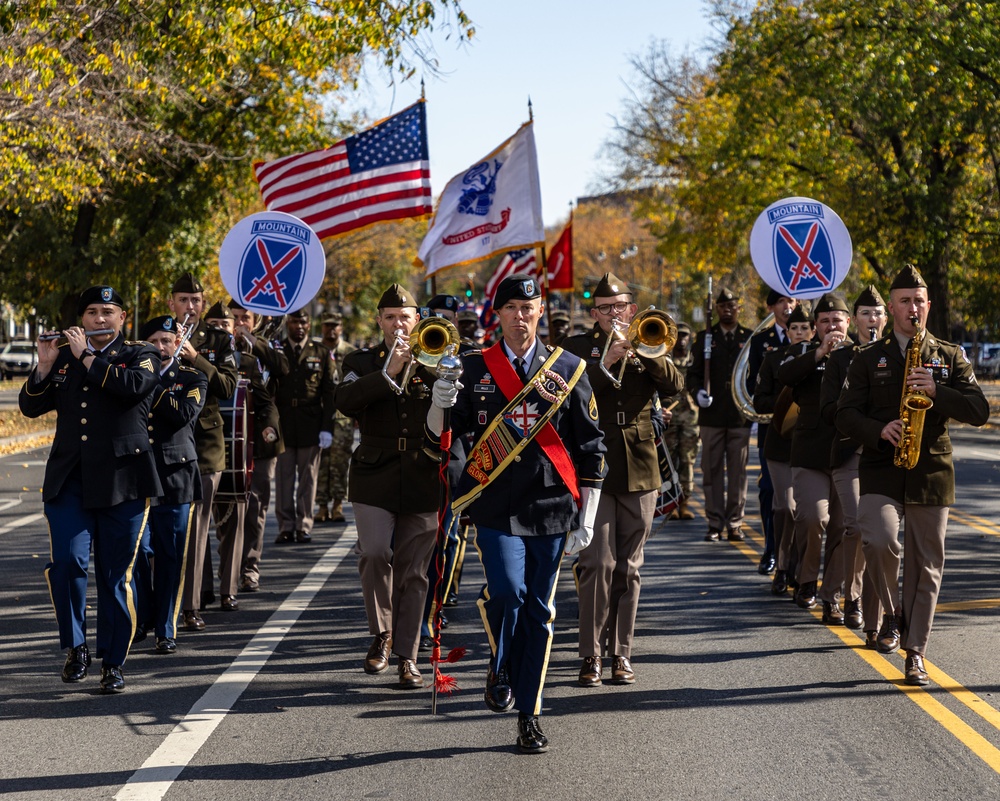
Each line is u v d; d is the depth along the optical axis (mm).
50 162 36469
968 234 56344
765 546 19266
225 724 10617
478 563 19328
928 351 11984
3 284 54781
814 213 16984
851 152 55406
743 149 57656
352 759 9656
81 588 11805
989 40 47406
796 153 57281
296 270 16812
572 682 12023
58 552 11688
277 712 11008
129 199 54281
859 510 12305
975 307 62344
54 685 11891
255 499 16750
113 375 11484
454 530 13188
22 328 127875
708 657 12977
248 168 54656
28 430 49156
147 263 54156
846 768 9352
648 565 18859
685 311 118188
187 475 13227
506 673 10102
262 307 16781
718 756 9672
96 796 8797
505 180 21016
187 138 52719
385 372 11656
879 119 51438
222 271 16703
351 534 22297
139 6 34844
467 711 11062
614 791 8883
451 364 9688
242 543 15656
